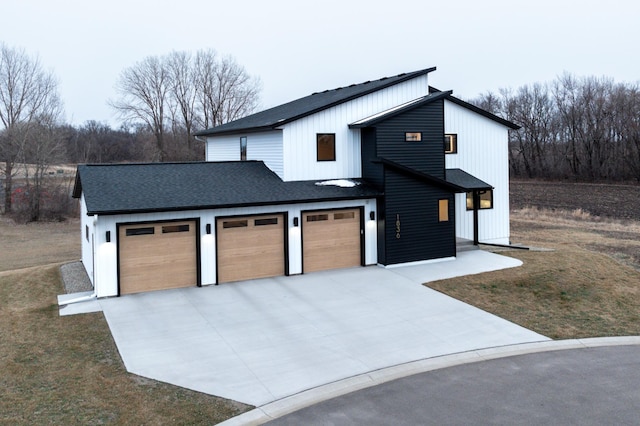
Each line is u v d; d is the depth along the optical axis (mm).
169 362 10711
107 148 69375
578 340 12086
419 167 18953
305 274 17469
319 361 10797
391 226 18234
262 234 16922
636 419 8266
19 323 13000
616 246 25469
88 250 17641
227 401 9094
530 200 45750
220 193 16578
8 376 10016
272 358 10953
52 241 32250
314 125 18594
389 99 19797
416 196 18609
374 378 10000
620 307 14703
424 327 12766
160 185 16562
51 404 8930
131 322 13008
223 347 11523
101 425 8258
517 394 9258
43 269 19297
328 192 17688
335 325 12867
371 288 15836
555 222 34438
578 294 15570
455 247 19328
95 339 11922
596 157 60531
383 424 8227
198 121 62531
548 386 9570
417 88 20344
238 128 20688
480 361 10820
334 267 18125
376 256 18625
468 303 14586
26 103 49219
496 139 22750
